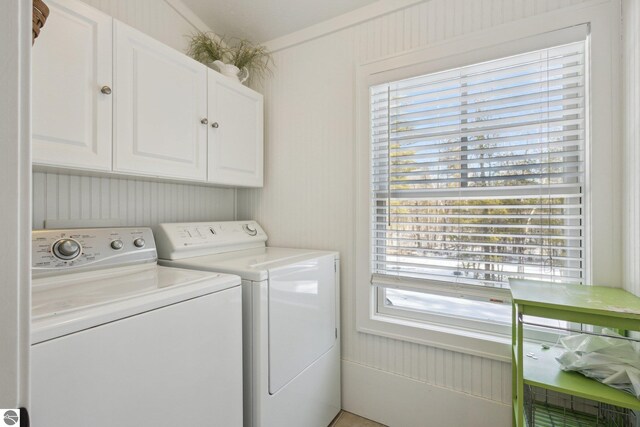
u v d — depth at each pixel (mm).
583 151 1227
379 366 1665
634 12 1042
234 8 1791
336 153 1801
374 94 1704
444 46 1472
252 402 1140
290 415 1297
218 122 1638
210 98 1585
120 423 726
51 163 987
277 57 2006
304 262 1411
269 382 1176
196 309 927
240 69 1913
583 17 1198
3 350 331
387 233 1678
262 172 1978
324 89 1840
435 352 1524
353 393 1727
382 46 1655
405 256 1625
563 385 973
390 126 1650
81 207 1352
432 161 1540
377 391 1660
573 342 1121
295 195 1950
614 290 1102
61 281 1021
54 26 988
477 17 1412
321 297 1549
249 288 1162
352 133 1746
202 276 1096
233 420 1043
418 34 1554
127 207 1530
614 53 1145
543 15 1269
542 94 1295
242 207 2186
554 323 1322
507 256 1375
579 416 1205
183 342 883
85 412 664
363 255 1698
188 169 1465
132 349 758
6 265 333
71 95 1033
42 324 615
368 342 1698
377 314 1721
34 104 947
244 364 1159
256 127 1922
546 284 1210
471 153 1444
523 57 1333
